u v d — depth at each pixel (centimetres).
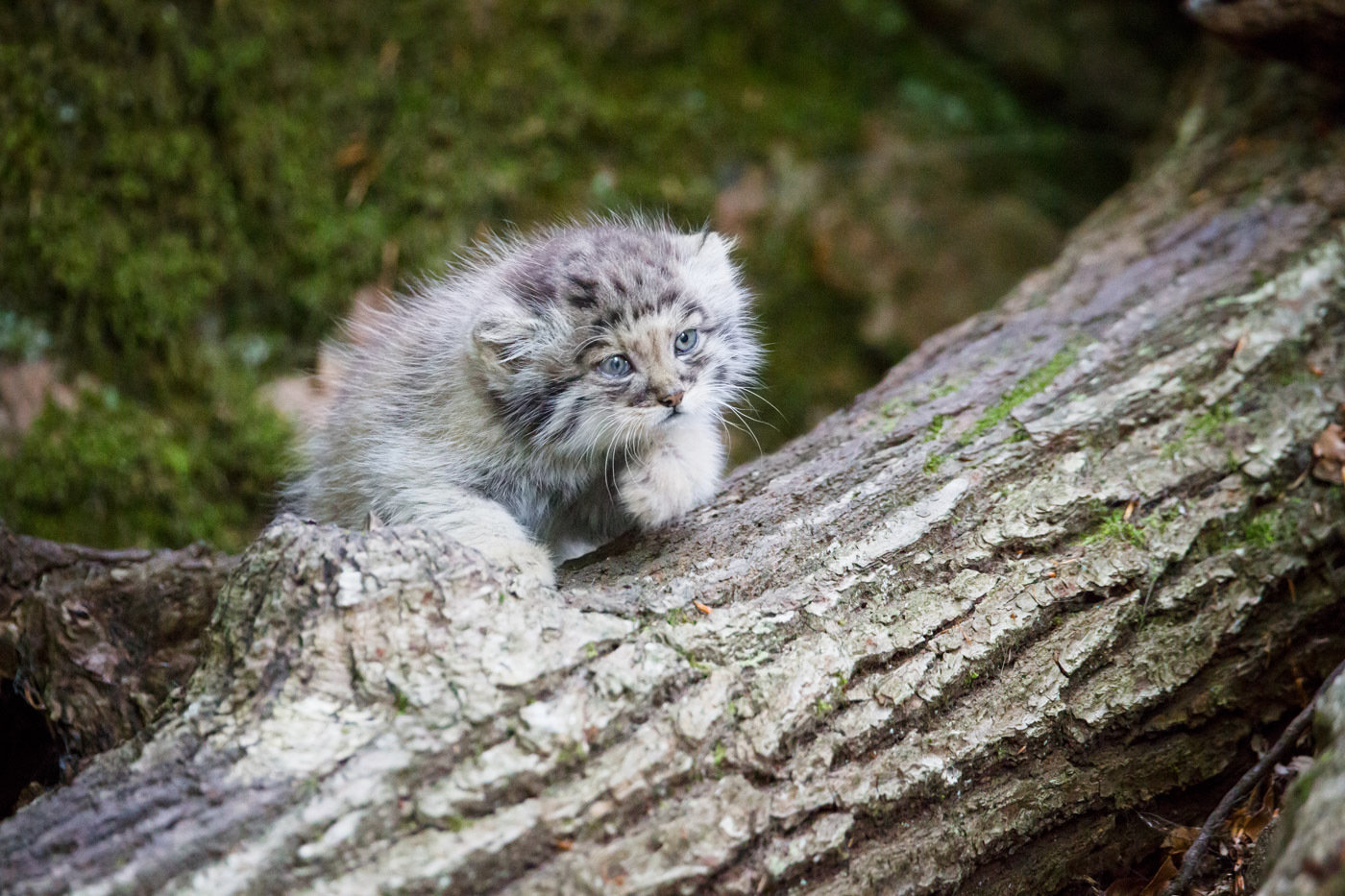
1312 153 573
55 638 444
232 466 715
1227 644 396
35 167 675
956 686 361
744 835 310
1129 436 438
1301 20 530
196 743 311
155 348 709
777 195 845
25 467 652
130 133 702
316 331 753
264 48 735
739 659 344
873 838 335
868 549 387
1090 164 900
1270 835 357
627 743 315
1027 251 867
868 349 841
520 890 291
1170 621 395
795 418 829
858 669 353
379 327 523
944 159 877
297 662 320
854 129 871
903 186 866
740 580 373
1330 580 418
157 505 687
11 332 669
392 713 311
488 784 299
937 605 376
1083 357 475
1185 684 387
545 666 320
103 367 697
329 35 754
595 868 296
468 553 343
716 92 852
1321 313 475
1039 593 385
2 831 296
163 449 694
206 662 341
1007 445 432
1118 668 383
